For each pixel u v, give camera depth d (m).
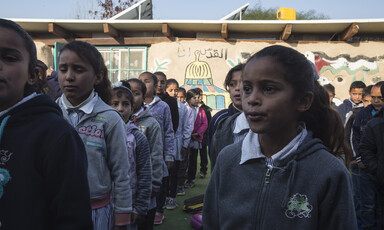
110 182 1.76
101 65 1.83
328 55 8.81
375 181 2.74
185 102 5.94
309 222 1.00
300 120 1.18
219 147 2.00
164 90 4.04
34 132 1.02
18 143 1.01
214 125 2.40
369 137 2.71
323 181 1.00
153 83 3.54
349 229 0.98
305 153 1.05
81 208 1.04
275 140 1.08
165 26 8.48
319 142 1.09
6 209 0.98
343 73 8.77
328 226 1.01
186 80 9.19
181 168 4.68
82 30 9.23
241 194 1.12
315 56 8.84
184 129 4.22
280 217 1.03
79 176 1.05
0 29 0.96
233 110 2.35
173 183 4.07
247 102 0.99
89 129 1.69
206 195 1.28
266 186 1.07
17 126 1.03
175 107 4.00
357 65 8.73
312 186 1.01
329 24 8.16
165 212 3.95
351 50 8.75
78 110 1.74
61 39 9.44
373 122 2.72
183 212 3.95
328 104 1.21
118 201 1.74
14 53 0.98
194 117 5.20
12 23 1.00
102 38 9.35
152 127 2.80
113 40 9.23
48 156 1.01
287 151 1.06
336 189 0.99
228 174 1.18
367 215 2.92
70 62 1.66
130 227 2.18
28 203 0.99
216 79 9.13
